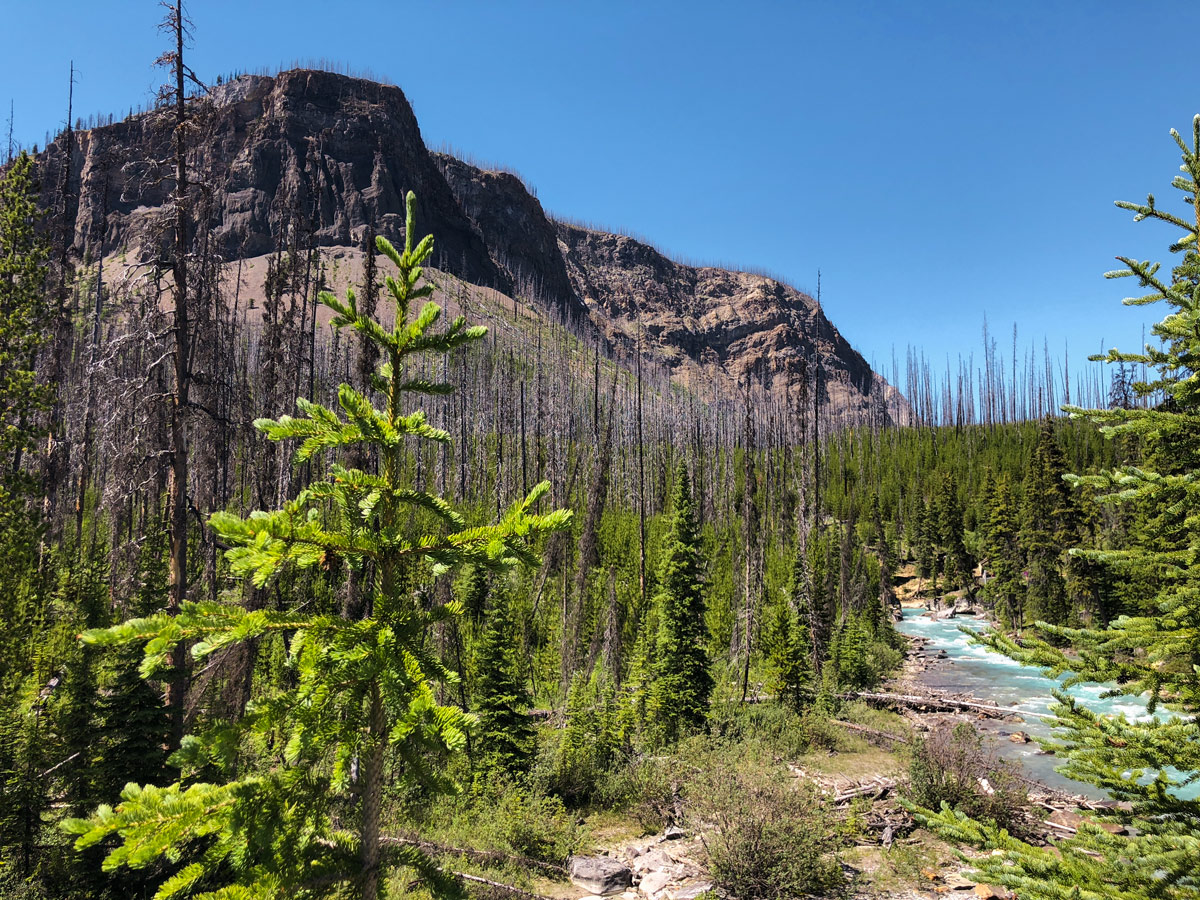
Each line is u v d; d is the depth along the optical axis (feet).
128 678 44.39
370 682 14.84
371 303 54.90
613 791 67.67
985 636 21.45
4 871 41.52
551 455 256.73
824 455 390.21
